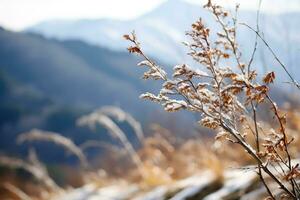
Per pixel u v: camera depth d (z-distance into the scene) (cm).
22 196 893
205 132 671
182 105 226
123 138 734
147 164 710
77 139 5203
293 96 456
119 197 732
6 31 11219
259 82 223
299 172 217
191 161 681
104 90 8706
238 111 237
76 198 866
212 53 229
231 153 611
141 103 6856
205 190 521
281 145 223
